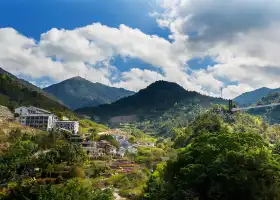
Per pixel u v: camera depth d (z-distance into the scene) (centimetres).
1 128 18462
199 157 7338
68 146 14362
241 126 16412
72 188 6931
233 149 7012
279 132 16688
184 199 6631
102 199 7100
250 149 6988
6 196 7450
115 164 15488
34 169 12612
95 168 13425
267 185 6288
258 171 6338
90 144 18988
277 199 6072
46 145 16638
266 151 6869
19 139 16488
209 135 8294
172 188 7562
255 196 6094
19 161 12488
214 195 6406
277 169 6312
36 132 19212
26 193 7181
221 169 6400
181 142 16788
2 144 15938
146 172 13250
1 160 12488
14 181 11462
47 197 6694
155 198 7719
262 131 16562
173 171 8050
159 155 18012
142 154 19112
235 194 6262
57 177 11475
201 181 6656
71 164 13112
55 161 13312
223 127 15162
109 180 11831
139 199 9625
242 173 6209
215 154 7075
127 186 11269
